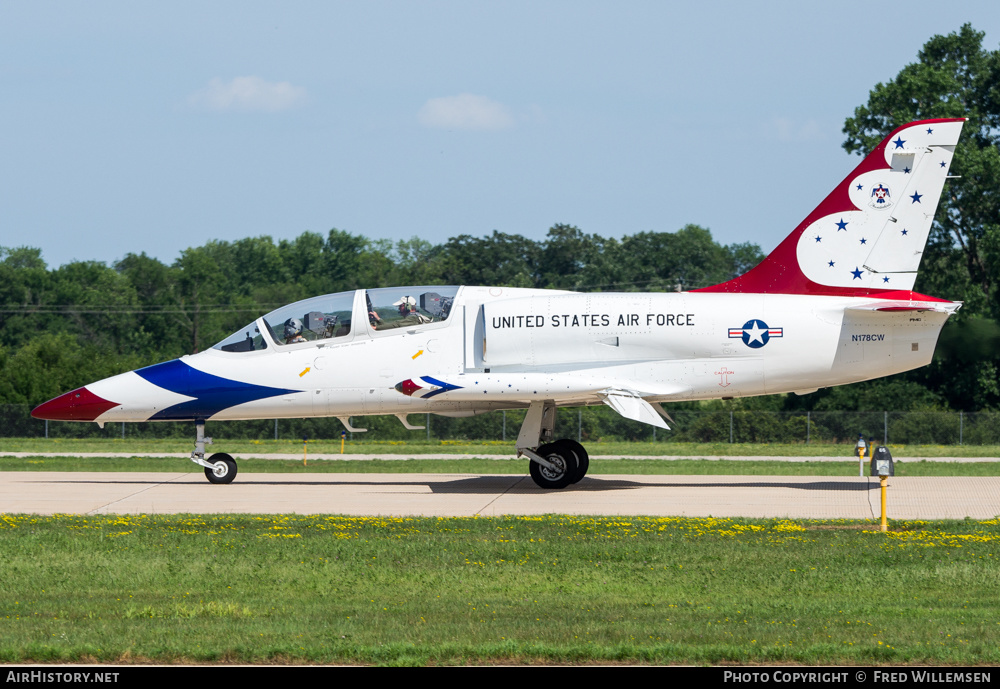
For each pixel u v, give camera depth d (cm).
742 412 18562
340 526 5641
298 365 8019
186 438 19300
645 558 4703
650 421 7244
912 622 3503
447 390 7388
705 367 7538
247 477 9106
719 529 5550
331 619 3575
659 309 7594
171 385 8169
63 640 3247
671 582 4216
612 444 17025
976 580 4203
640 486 8031
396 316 7981
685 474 9475
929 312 7306
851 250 7681
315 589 4094
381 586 4153
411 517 6072
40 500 7088
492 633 3359
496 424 19025
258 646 3159
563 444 7794
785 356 7500
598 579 4272
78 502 6969
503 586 4144
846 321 7506
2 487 8019
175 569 4447
